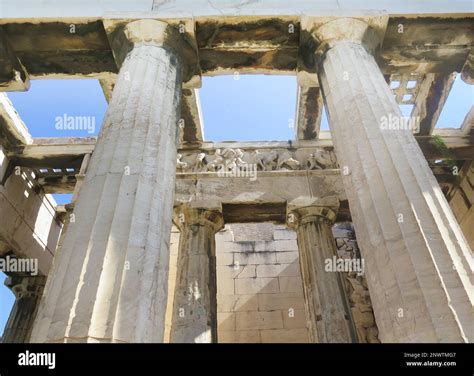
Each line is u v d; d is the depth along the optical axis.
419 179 5.81
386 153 6.17
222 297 14.02
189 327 9.77
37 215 14.71
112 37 8.54
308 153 13.73
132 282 4.83
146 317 4.69
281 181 12.73
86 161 13.55
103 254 4.94
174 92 7.72
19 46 8.98
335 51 8.12
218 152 13.64
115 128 6.61
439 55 9.41
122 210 5.47
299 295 14.06
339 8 8.91
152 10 8.84
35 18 8.53
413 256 4.99
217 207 11.98
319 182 12.72
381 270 5.21
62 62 9.31
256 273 14.59
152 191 5.91
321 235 11.40
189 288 10.43
